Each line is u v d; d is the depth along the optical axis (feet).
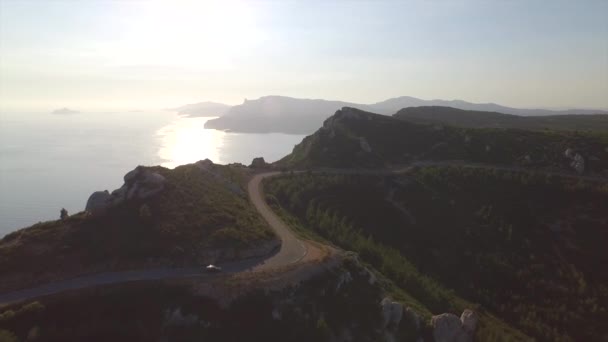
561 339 227.61
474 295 270.87
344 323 160.25
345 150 455.22
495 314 253.24
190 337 140.97
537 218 331.98
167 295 153.79
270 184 350.23
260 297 156.04
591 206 331.98
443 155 451.94
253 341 142.51
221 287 157.38
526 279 279.08
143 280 160.66
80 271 165.27
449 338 176.04
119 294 152.46
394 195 366.22
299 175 386.11
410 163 441.27
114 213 201.77
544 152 424.87
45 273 160.97
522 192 357.41
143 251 177.37
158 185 224.53
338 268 185.57
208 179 279.90
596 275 282.36
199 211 215.51
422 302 219.61
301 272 174.29
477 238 317.22
